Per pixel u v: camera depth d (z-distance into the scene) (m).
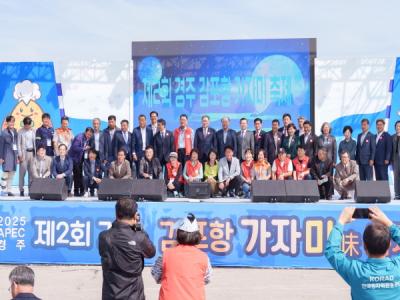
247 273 7.54
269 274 7.48
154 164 10.91
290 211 7.73
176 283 3.69
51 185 8.15
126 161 10.34
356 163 10.45
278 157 10.76
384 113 14.70
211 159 11.05
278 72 15.03
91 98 15.48
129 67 15.38
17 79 15.67
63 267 7.89
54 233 7.96
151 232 7.85
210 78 15.21
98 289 6.77
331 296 6.48
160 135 11.62
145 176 10.85
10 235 8.03
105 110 15.46
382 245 3.03
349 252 7.66
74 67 15.51
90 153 11.37
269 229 7.76
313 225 7.70
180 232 3.89
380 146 11.20
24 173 11.99
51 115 15.58
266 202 7.88
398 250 7.43
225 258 7.80
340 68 14.82
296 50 14.98
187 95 15.28
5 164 11.88
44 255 7.98
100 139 11.70
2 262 8.03
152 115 11.95
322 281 7.14
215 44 15.17
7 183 11.99
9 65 15.68
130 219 4.07
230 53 15.15
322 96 14.88
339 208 7.64
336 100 14.84
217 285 6.93
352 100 14.77
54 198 8.12
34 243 8.00
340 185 9.64
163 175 11.78
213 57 15.20
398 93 14.66
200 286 3.74
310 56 14.95
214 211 7.82
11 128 12.03
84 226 7.91
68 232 7.94
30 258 8.01
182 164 11.88
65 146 11.04
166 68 15.31
